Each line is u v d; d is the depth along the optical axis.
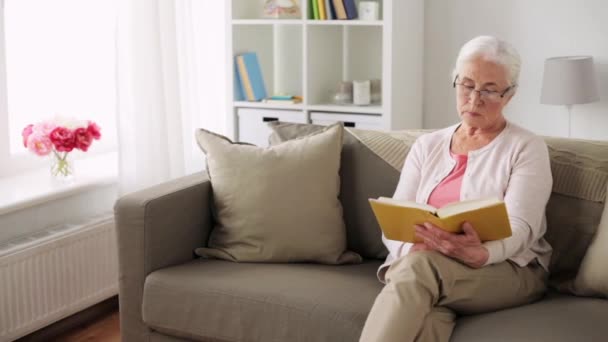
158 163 3.50
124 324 2.60
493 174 2.33
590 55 3.96
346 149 2.75
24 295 2.94
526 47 4.07
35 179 3.35
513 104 4.16
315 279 2.41
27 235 3.08
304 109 4.11
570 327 1.93
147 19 3.41
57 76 3.65
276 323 2.29
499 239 2.08
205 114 4.10
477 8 4.12
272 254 2.58
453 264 2.09
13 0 3.44
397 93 3.94
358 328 2.16
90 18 3.78
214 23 4.13
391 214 2.15
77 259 3.15
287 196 2.60
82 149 3.22
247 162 2.66
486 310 2.17
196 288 2.41
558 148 2.46
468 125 2.38
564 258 2.38
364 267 2.57
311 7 4.06
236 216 2.63
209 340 2.43
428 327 2.00
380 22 3.85
